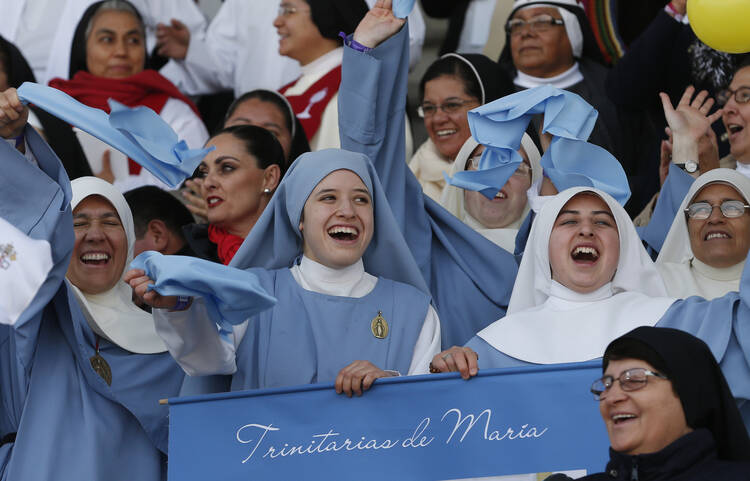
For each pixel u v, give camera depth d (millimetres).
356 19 28391
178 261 15602
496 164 19969
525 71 27406
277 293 19000
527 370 16812
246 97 26531
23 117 17469
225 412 16922
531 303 19203
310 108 27828
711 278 20375
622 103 26469
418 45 29250
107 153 27656
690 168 22703
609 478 13695
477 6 29719
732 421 13438
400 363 18594
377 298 19172
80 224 20516
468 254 21438
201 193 24125
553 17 27188
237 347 18391
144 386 19609
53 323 19266
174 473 16734
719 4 19250
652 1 28172
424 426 16750
